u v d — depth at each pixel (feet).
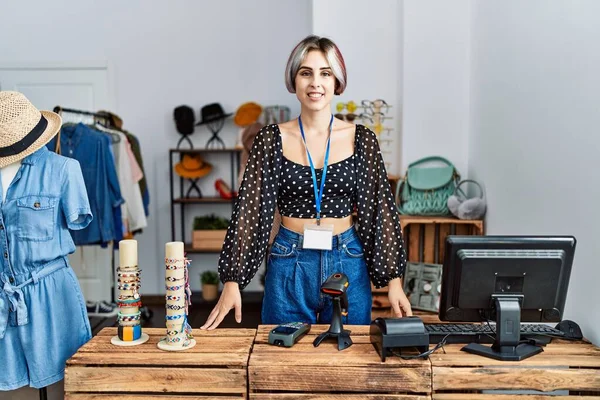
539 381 4.78
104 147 12.79
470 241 5.10
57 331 5.92
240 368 4.80
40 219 5.78
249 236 6.01
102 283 16.97
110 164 12.85
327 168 6.12
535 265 5.12
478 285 5.16
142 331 5.75
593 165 6.09
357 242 6.26
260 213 6.04
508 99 9.22
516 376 4.78
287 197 6.22
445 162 11.98
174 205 17.42
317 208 6.08
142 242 17.38
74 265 16.96
